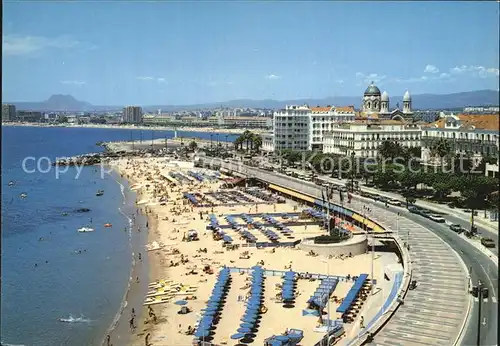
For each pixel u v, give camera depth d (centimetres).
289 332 9400
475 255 12781
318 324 9862
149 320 10681
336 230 16250
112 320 10819
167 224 19575
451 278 11081
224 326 9988
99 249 16425
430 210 18012
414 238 14388
